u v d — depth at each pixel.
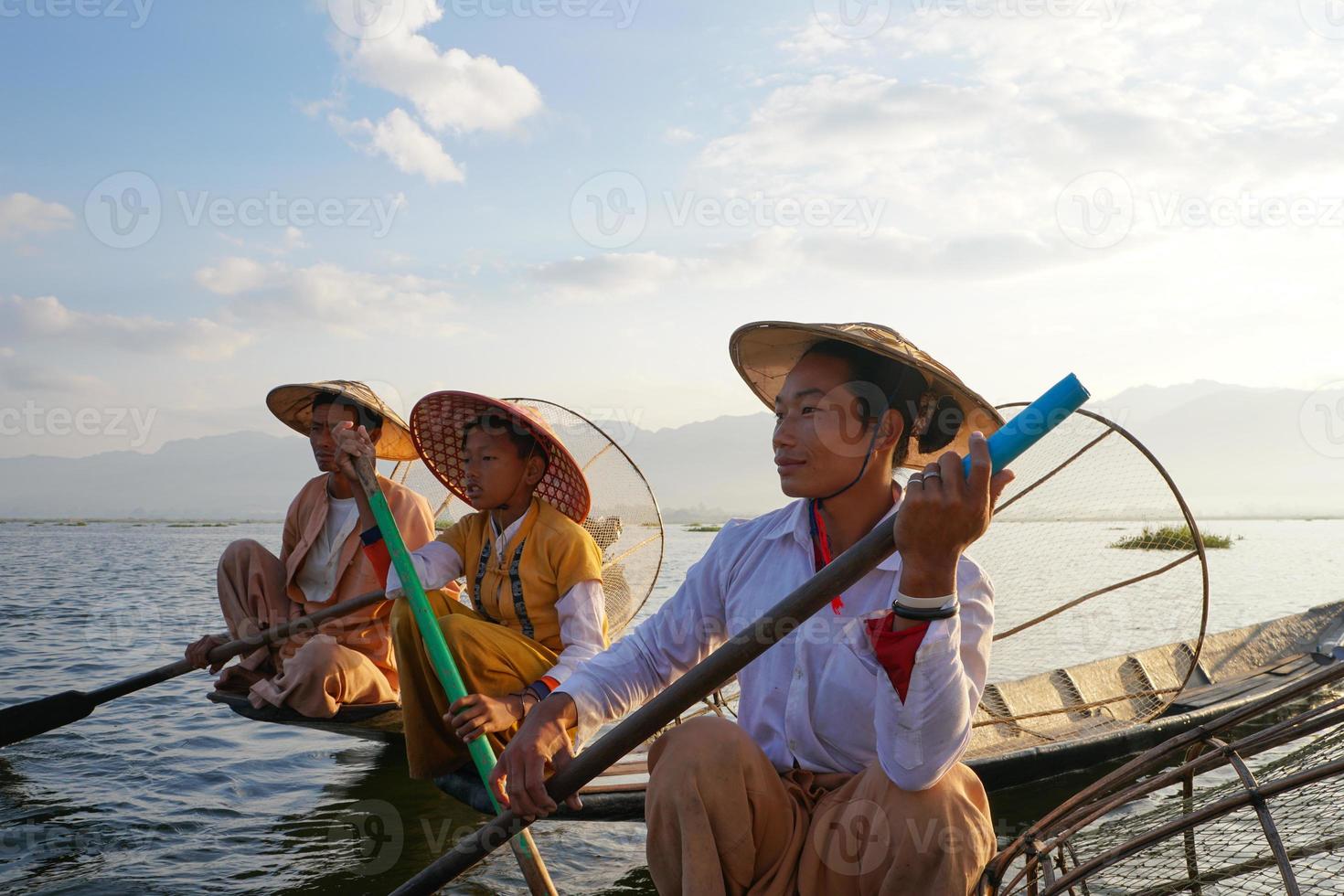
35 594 11.16
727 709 4.57
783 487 2.02
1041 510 3.97
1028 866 1.75
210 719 5.32
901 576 1.61
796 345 2.29
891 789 1.70
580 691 2.13
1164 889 1.77
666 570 15.29
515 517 3.32
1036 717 4.26
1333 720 1.54
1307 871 1.84
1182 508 3.82
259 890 2.96
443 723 3.06
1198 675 5.39
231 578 4.44
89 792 3.97
